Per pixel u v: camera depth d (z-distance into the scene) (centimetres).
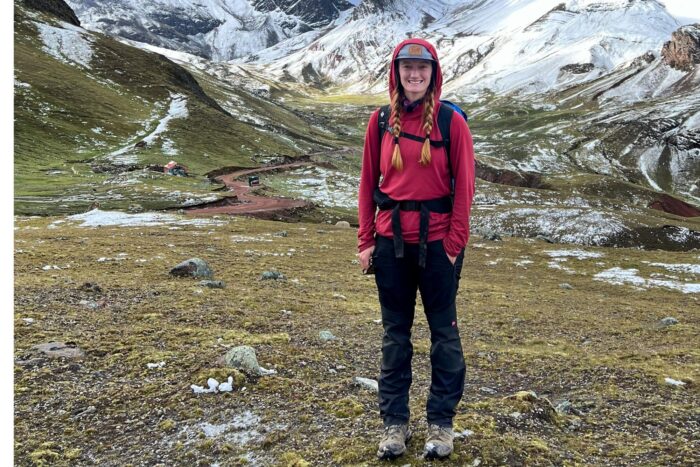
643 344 1182
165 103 14200
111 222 4156
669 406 557
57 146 9562
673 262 4178
